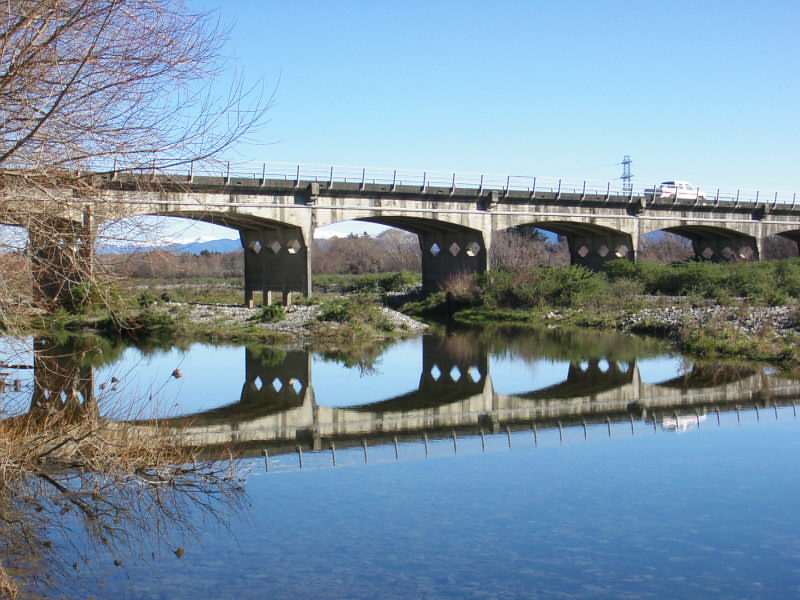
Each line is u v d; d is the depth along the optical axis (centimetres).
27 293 1353
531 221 6109
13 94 1149
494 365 3128
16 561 1169
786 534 1280
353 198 5262
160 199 1609
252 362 3184
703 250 8019
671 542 1245
